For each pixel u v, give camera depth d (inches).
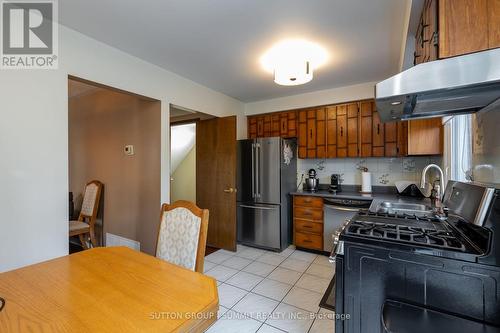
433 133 96.9
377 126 126.9
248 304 80.8
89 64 81.7
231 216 134.5
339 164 146.3
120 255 52.2
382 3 65.7
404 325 35.3
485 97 42.4
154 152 108.3
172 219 60.2
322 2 65.4
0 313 31.9
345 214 118.9
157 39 83.8
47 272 43.8
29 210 67.4
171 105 113.6
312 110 144.9
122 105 122.4
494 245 37.2
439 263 40.8
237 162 147.3
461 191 50.4
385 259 45.4
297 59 92.5
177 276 42.5
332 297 85.2
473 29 34.5
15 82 65.6
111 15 70.3
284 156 138.9
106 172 131.4
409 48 76.2
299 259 121.5
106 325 29.6
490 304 37.2
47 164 71.1
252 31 79.2
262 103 161.0
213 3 65.5
